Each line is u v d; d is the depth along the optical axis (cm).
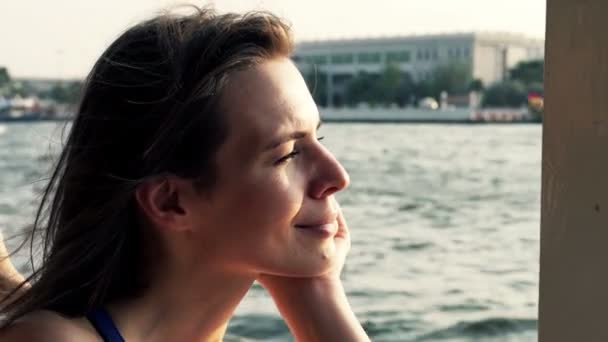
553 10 94
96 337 98
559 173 95
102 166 99
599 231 92
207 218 98
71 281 100
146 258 103
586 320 94
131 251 103
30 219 116
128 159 98
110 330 99
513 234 761
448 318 451
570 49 93
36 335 95
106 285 100
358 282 553
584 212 93
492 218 870
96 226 100
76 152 101
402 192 1109
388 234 775
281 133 95
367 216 911
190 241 100
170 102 95
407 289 526
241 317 374
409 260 637
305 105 98
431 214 916
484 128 2316
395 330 432
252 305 392
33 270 110
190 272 101
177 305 103
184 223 99
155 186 97
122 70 98
